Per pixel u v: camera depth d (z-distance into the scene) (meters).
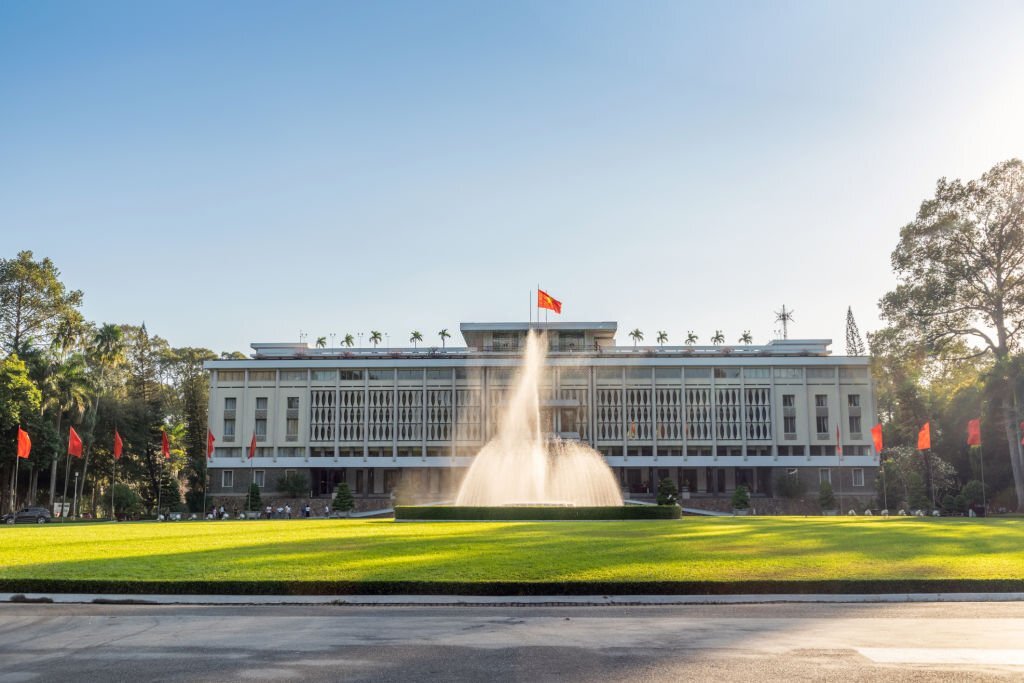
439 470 108.25
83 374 83.06
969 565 21.17
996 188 64.94
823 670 11.23
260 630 14.15
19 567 20.81
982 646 12.82
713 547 25.62
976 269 65.69
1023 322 65.50
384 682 10.65
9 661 11.94
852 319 155.25
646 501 103.44
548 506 49.81
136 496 92.56
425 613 16.02
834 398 104.00
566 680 10.73
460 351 111.31
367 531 35.25
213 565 21.12
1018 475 64.38
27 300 81.81
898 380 75.62
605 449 105.00
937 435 92.56
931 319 68.25
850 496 101.19
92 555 23.78
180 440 111.19
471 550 24.77
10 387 70.94
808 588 18.38
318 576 18.95
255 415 106.19
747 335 126.81
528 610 16.42
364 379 106.94
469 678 10.83
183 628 14.39
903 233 68.75
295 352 111.81
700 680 10.71
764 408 104.62
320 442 105.69
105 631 14.16
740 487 93.06
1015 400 63.91
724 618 15.41
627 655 12.12
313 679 10.80
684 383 105.56
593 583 18.06
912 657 12.02
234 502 103.44
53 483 77.12
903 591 18.48
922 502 82.44
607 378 106.19
